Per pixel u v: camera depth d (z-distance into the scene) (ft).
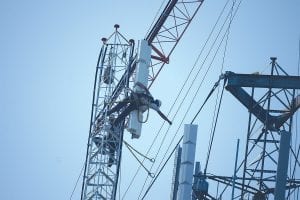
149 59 197.98
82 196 205.98
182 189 148.36
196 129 152.25
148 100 191.72
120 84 209.15
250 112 193.16
